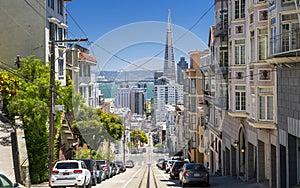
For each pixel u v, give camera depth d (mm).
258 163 20969
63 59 30641
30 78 21266
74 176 16391
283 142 16844
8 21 29078
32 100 19672
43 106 19625
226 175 28828
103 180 22922
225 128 28672
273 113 18500
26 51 28953
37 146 19922
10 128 20125
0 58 28906
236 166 26344
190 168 19531
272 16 16844
